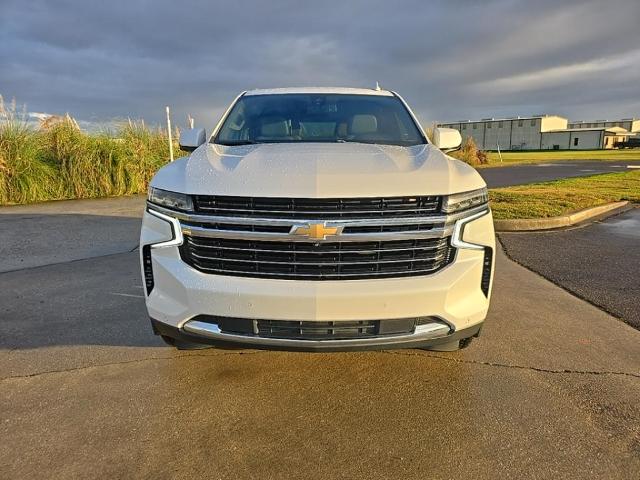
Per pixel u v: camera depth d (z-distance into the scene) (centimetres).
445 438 246
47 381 302
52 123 1254
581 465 225
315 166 265
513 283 513
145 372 315
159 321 274
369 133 383
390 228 252
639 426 255
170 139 1330
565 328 387
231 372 315
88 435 247
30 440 243
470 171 296
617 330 384
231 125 396
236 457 231
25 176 1142
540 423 258
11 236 755
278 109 411
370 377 309
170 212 265
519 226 830
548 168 2800
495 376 310
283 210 248
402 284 253
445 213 258
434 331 263
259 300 251
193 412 269
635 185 1500
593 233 793
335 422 260
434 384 300
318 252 249
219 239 256
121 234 780
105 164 1271
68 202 1152
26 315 415
